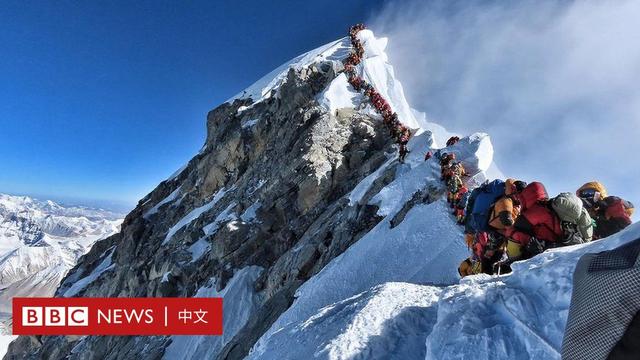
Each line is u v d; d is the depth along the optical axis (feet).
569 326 5.26
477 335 11.71
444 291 16.06
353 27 155.02
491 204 19.26
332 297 37.52
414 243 34.94
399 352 13.88
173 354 73.31
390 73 129.90
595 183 18.58
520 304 11.94
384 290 18.94
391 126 90.43
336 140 92.22
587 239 16.11
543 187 17.07
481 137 46.75
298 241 74.18
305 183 84.53
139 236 150.30
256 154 122.93
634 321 4.45
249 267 79.87
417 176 48.80
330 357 14.34
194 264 97.60
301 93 116.57
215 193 130.41
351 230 55.42
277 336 22.16
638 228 11.09
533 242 16.60
